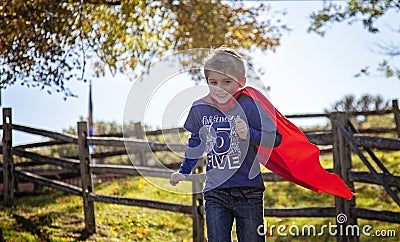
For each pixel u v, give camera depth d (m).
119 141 8.27
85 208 8.23
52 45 9.23
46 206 9.62
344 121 6.46
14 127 9.80
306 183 4.75
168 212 9.32
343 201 6.39
